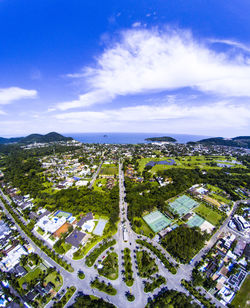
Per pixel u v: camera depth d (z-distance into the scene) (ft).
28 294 174.81
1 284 189.06
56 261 217.97
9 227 297.74
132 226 285.64
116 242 250.16
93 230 276.00
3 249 245.65
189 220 315.37
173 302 164.96
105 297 172.86
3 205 393.09
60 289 181.37
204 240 255.91
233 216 341.82
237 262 223.92
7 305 168.14
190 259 220.84
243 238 274.98
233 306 164.76
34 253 233.76
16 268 207.00
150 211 338.95
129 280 189.37
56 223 289.94
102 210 330.95
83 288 182.50
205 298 174.91
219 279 196.44
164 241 251.39
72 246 242.17
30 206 372.58
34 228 289.74
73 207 353.31
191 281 192.65
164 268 207.82
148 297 173.06
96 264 211.61
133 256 224.33
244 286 189.98
